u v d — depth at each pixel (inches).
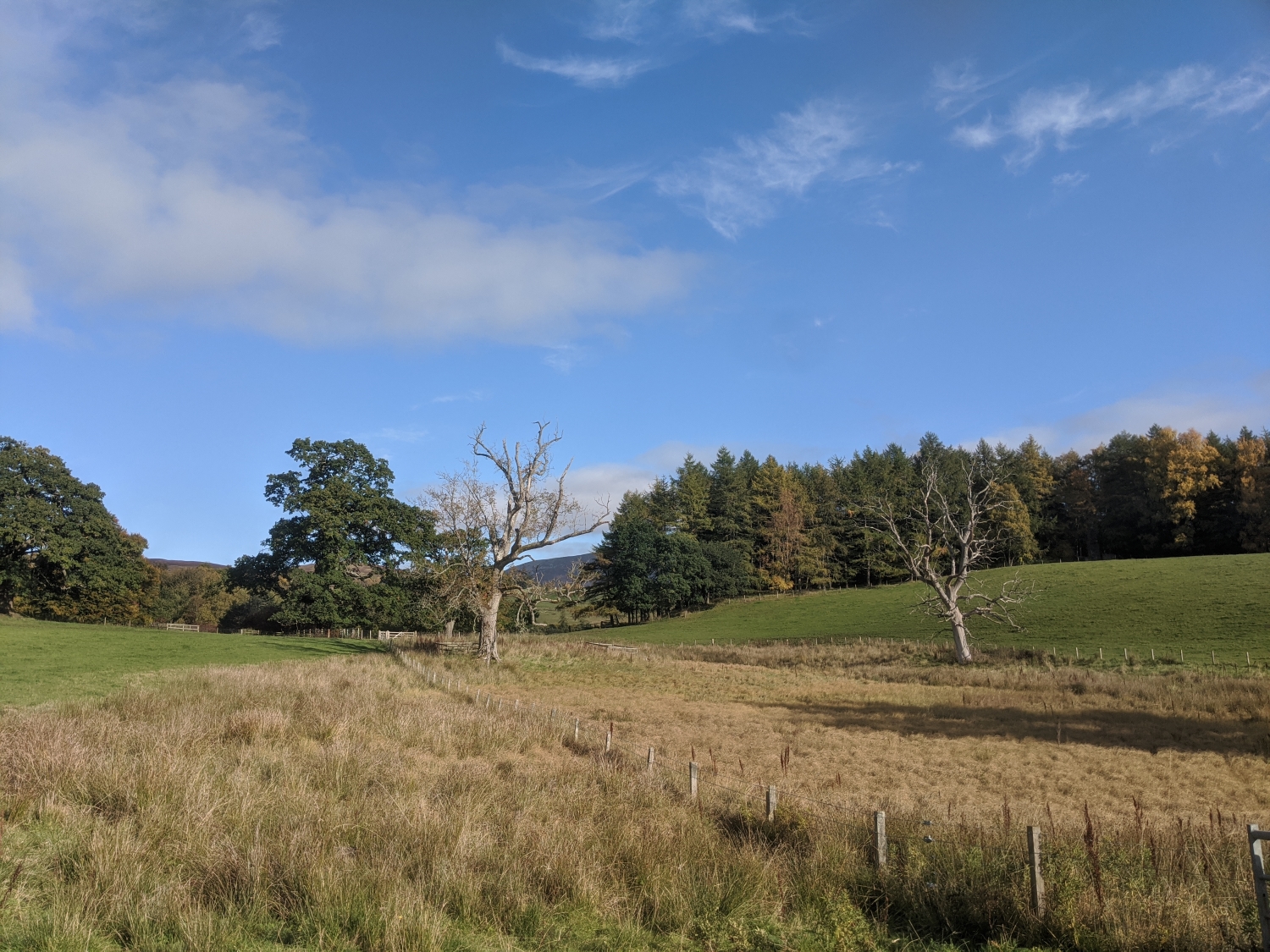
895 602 3090.6
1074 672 1593.3
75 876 306.7
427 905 295.4
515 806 471.5
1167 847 385.1
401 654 1886.1
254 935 273.7
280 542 2454.5
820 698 1380.4
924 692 1450.5
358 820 394.6
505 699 1162.6
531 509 1932.8
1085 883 335.3
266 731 658.2
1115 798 685.3
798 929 319.6
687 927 314.3
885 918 333.4
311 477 2529.5
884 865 379.2
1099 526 4092.0
